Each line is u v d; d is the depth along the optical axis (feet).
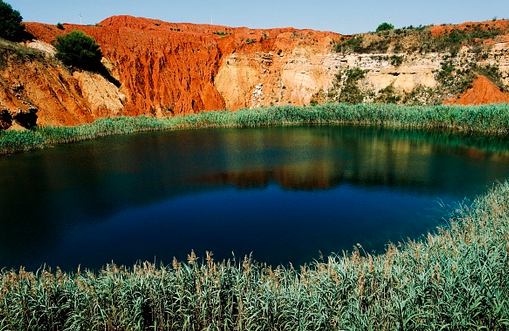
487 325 19.11
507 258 22.68
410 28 137.08
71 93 108.06
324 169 62.80
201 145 85.25
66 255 33.94
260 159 70.79
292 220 41.06
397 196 48.26
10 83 91.35
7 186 54.34
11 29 106.42
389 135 94.43
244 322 20.06
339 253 33.09
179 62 135.95
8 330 19.84
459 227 33.45
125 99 121.39
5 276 22.85
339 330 18.84
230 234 37.68
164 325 20.93
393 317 19.01
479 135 89.40
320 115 117.19
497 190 43.80
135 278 21.85
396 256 24.71
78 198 49.14
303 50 141.79
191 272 22.26
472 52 118.73
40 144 81.35
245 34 147.43
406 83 123.95
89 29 130.31
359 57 134.41
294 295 20.72
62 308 21.18
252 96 139.23
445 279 20.58
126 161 69.56
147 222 41.19
